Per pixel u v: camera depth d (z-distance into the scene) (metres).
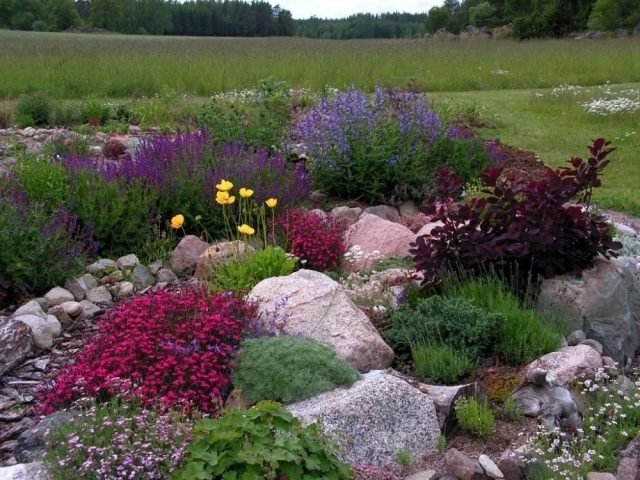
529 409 4.34
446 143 9.59
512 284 5.58
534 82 21.98
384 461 3.96
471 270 5.72
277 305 4.95
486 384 4.67
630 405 4.38
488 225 5.71
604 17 48.44
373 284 5.86
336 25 95.00
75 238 6.78
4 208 6.62
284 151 9.77
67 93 18.42
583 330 5.42
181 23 82.94
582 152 12.65
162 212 7.61
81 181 7.55
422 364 4.83
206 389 4.28
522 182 5.90
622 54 26.22
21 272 6.16
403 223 8.31
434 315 5.20
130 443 3.55
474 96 19.20
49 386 4.73
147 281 6.62
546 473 3.74
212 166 8.19
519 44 32.69
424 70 22.39
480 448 4.08
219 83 19.17
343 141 8.89
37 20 76.88
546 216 5.54
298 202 8.17
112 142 11.09
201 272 6.50
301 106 15.10
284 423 3.47
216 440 3.32
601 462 3.93
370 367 4.82
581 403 4.52
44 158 8.29
